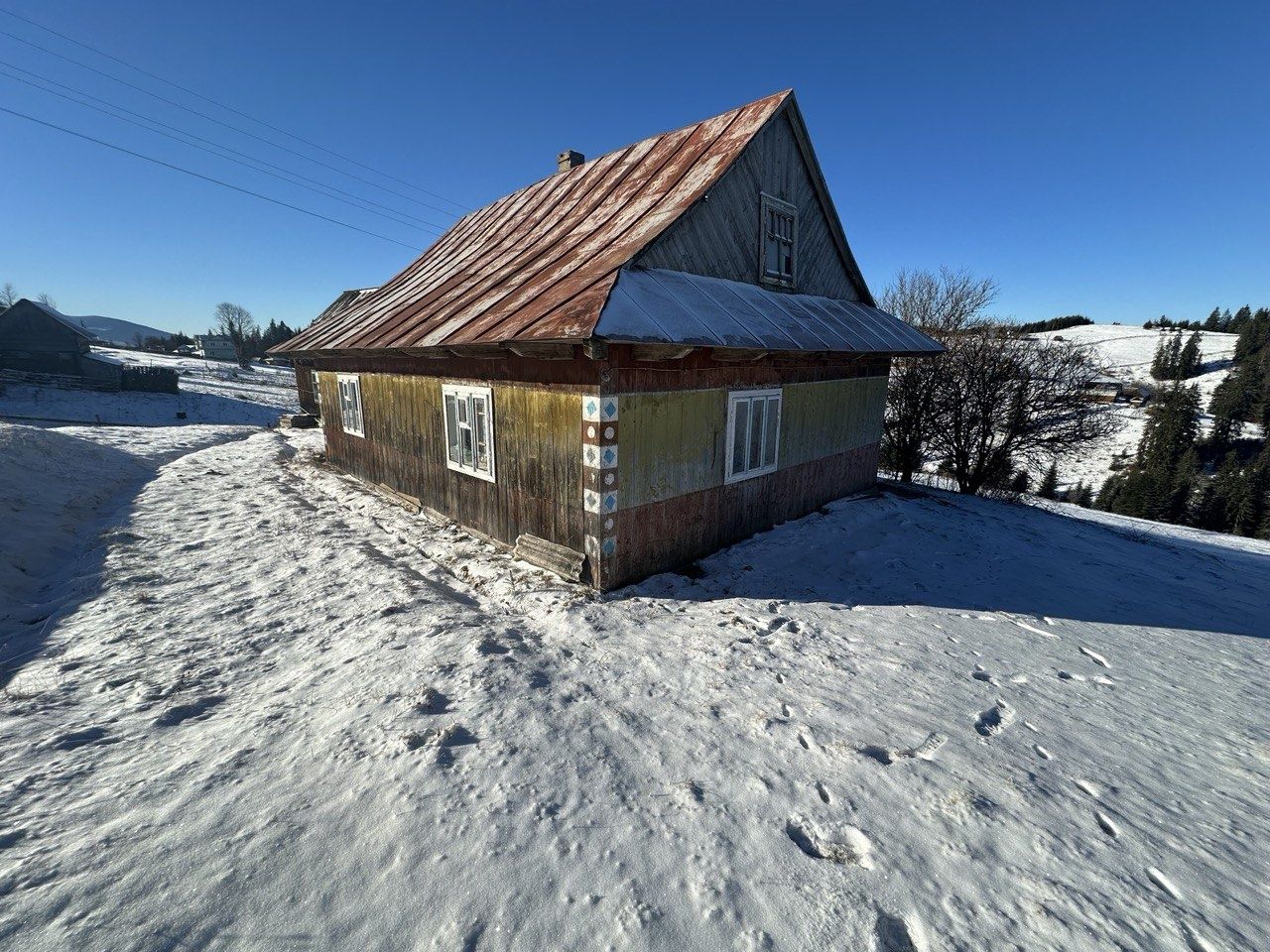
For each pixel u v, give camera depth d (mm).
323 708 3748
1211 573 9758
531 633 5090
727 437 7430
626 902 2309
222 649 4801
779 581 6719
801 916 2283
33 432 11406
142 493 10703
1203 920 2377
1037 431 14695
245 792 2891
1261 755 3787
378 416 10625
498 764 3127
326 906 2244
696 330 5852
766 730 3594
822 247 10039
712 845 2635
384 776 2996
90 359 34156
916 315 21000
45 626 5180
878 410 11398
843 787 3084
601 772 3123
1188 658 5457
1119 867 2658
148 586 6211
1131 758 3631
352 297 25641
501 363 7012
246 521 8898
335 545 7617
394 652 4543
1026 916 2346
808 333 7531
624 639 4938
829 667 4543
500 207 12695
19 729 3535
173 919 2168
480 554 7324
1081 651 5371
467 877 2395
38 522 7629
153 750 3338
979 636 5469
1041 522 11805
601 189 9266
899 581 7023
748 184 8047
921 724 3775
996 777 3250
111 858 2453
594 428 5812
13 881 2311
